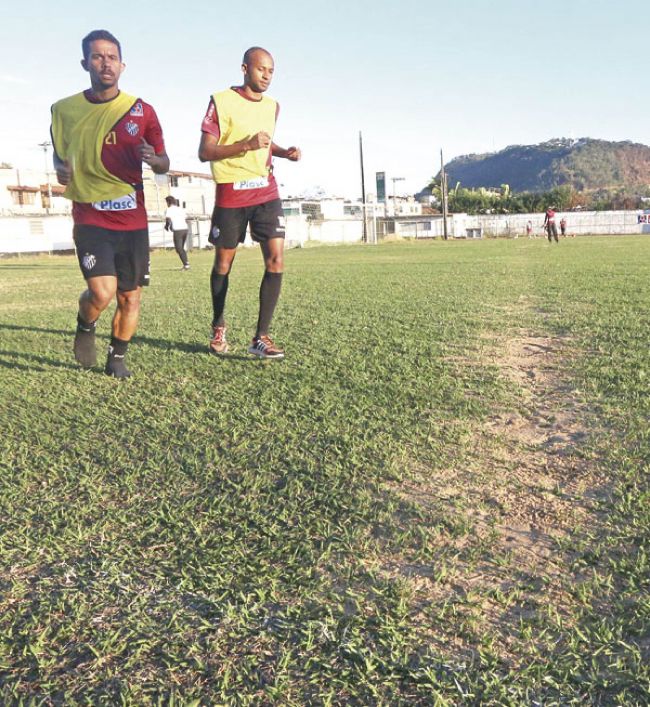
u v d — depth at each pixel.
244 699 1.31
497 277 12.13
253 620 1.57
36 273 17.95
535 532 1.99
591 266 14.56
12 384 4.08
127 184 3.93
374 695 1.32
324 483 2.38
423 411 3.29
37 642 1.50
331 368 4.37
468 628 1.52
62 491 2.37
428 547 1.90
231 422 3.17
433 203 96.00
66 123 3.86
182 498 2.29
